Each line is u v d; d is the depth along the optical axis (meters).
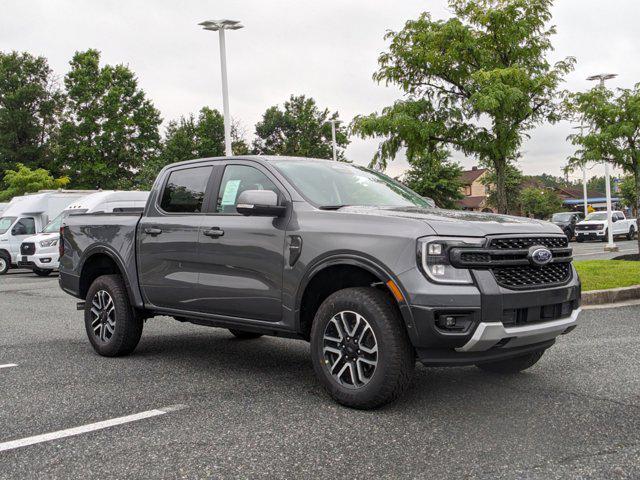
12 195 45.62
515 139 11.40
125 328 6.19
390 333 4.13
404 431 3.84
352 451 3.52
